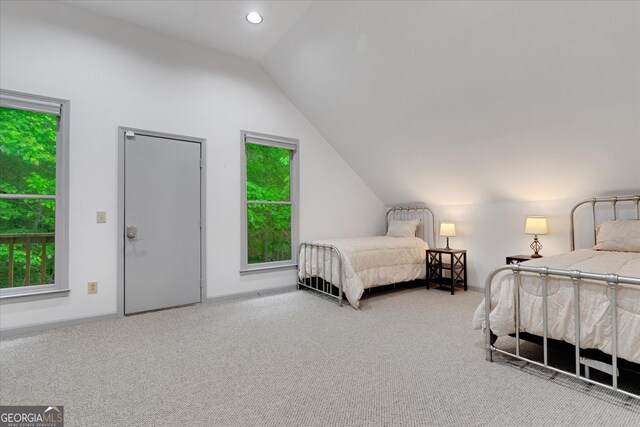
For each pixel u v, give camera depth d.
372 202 5.28
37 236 2.88
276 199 4.30
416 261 4.27
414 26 2.67
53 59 2.85
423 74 3.02
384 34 2.87
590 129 2.68
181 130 3.50
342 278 3.52
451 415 1.57
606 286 1.66
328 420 1.54
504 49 2.47
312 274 4.02
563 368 2.02
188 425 1.51
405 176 4.54
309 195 4.52
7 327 2.64
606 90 2.35
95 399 1.72
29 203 2.85
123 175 3.16
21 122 2.79
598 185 3.13
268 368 2.06
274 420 1.54
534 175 3.41
